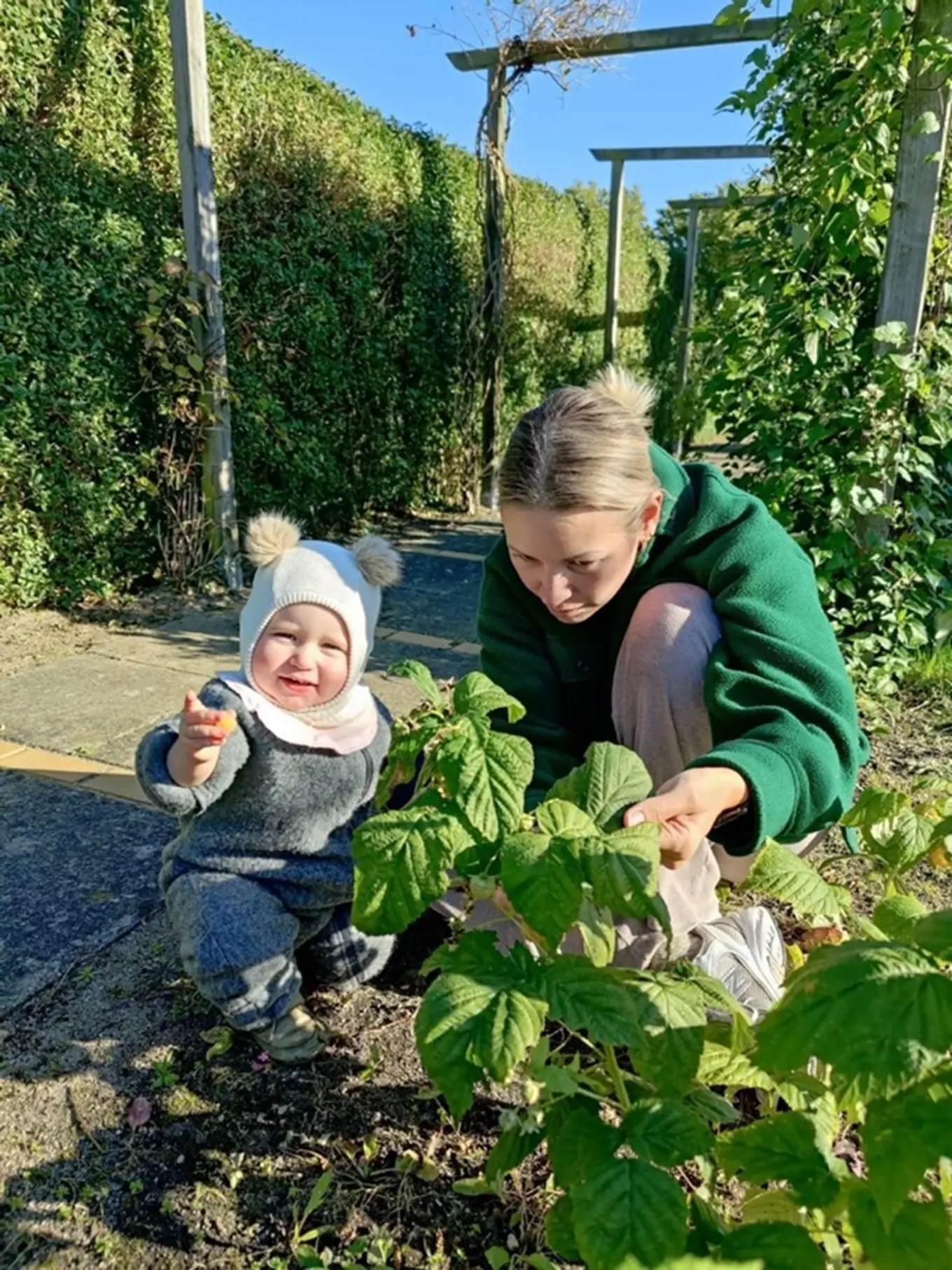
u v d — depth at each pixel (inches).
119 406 165.9
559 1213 36.3
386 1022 63.4
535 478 48.4
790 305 131.1
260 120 195.8
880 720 118.2
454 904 64.4
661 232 500.7
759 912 61.4
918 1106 29.0
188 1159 52.2
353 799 60.1
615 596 61.4
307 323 213.5
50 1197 49.6
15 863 81.8
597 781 43.1
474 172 286.5
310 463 221.1
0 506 152.1
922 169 120.2
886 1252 29.4
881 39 116.1
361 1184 50.7
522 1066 50.3
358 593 57.9
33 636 150.4
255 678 57.0
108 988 65.7
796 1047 28.6
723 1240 32.8
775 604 55.1
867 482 127.3
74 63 153.6
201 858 58.5
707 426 469.7
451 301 280.7
